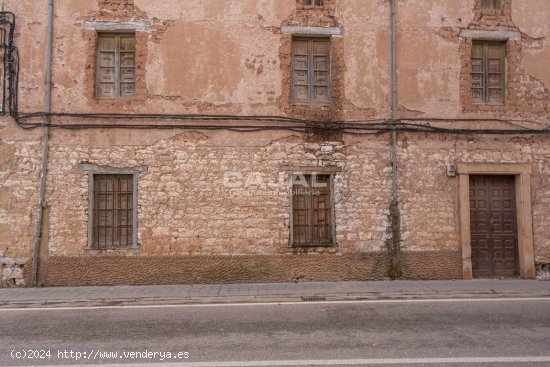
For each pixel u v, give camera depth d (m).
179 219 11.53
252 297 9.95
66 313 8.75
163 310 8.95
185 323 7.93
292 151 11.85
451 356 6.14
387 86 12.14
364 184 11.93
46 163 11.35
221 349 6.48
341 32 12.12
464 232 11.99
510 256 12.32
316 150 11.91
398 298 9.91
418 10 12.31
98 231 11.50
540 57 12.51
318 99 12.22
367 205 11.91
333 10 12.13
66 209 11.34
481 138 12.23
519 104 12.36
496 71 12.66
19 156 11.34
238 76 11.87
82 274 11.27
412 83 12.18
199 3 11.88
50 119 11.41
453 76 12.28
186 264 11.46
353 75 12.09
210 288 10.83
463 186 12.09
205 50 11.84
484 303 9.41
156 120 11.63
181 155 11.63
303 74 12.24
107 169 11.47
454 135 12.19
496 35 12.43
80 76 11.55
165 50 11.74
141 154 11.56
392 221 11.89
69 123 11.47
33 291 10.56
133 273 11.36
